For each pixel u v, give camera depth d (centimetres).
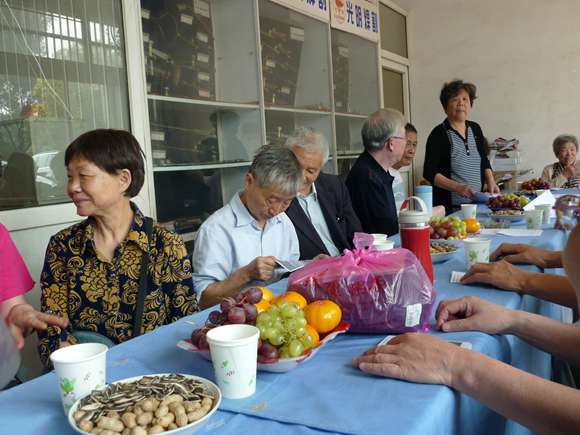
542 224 219
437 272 141
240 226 163
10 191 201
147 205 259
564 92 485
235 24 313
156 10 264
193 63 288
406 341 75
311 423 59
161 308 137
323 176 231
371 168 250
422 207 125
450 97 371
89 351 69
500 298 108
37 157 212
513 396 63
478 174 375
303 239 199
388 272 89
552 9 481
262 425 61
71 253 130
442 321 90
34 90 211
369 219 249
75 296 130
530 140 507
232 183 322
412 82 566
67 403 65
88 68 232
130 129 252
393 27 534
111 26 242
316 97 405
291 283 96
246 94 326
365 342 88
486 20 515
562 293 106
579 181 415
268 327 76
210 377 78
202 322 108
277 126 358
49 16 216
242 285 145
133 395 60
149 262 134
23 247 205
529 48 496
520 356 98
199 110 293
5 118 200
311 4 387
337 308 87
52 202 218
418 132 571
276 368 75
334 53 427
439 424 61
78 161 125
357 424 58
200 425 55
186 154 285
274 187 152
